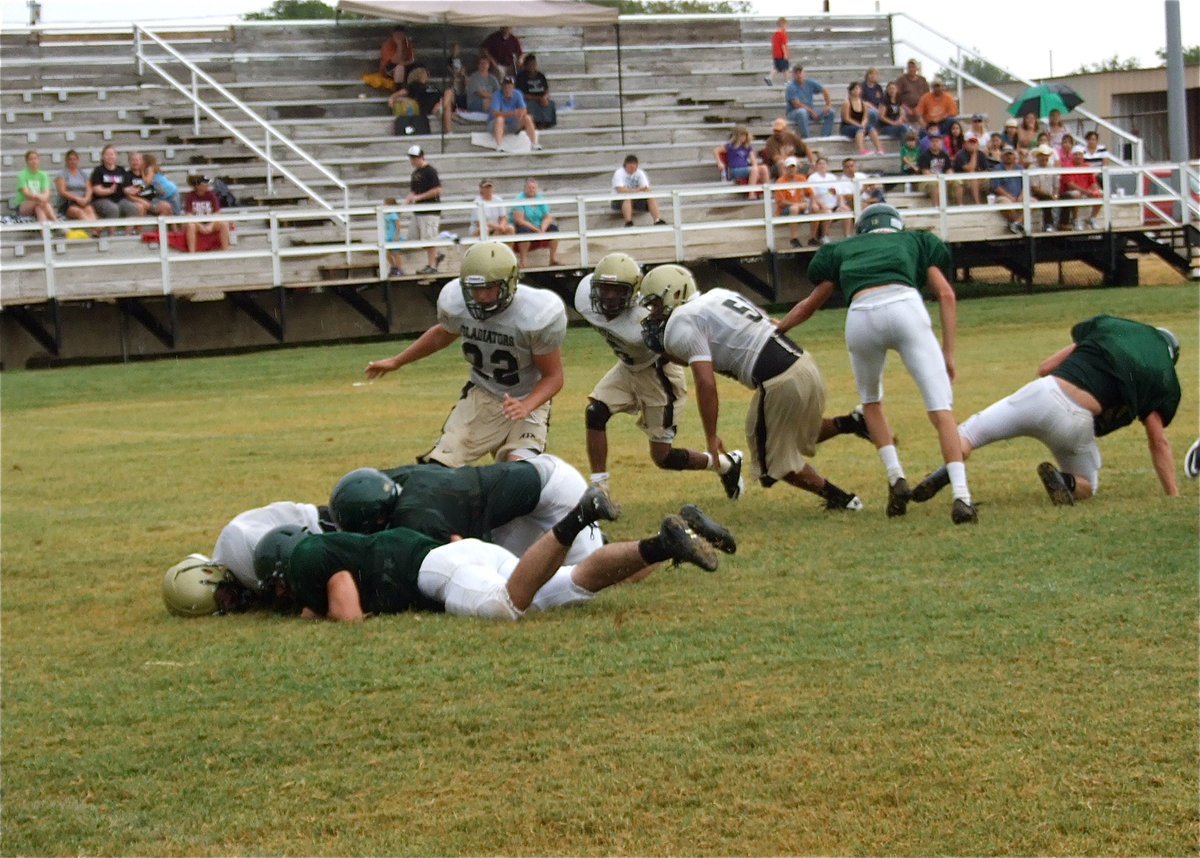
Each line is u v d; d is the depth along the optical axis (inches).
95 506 482.0
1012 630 272.2
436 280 1175.6
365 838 199.8
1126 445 485.7
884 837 192.4
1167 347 390.0
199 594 324.5
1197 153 1727.4
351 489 319.0
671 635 281.1
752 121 1525.6
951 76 1667.1
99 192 1180.5
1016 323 1008.2
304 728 240.8
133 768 228.2
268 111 1419.8
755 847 191.6
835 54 1672.0
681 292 410.6
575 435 605.6
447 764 222.7
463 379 868.0
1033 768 209.3
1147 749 213.6
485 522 324.2
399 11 1400.1
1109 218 1298.0
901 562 332.5
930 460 490.9
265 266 1158.3
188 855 197.6
